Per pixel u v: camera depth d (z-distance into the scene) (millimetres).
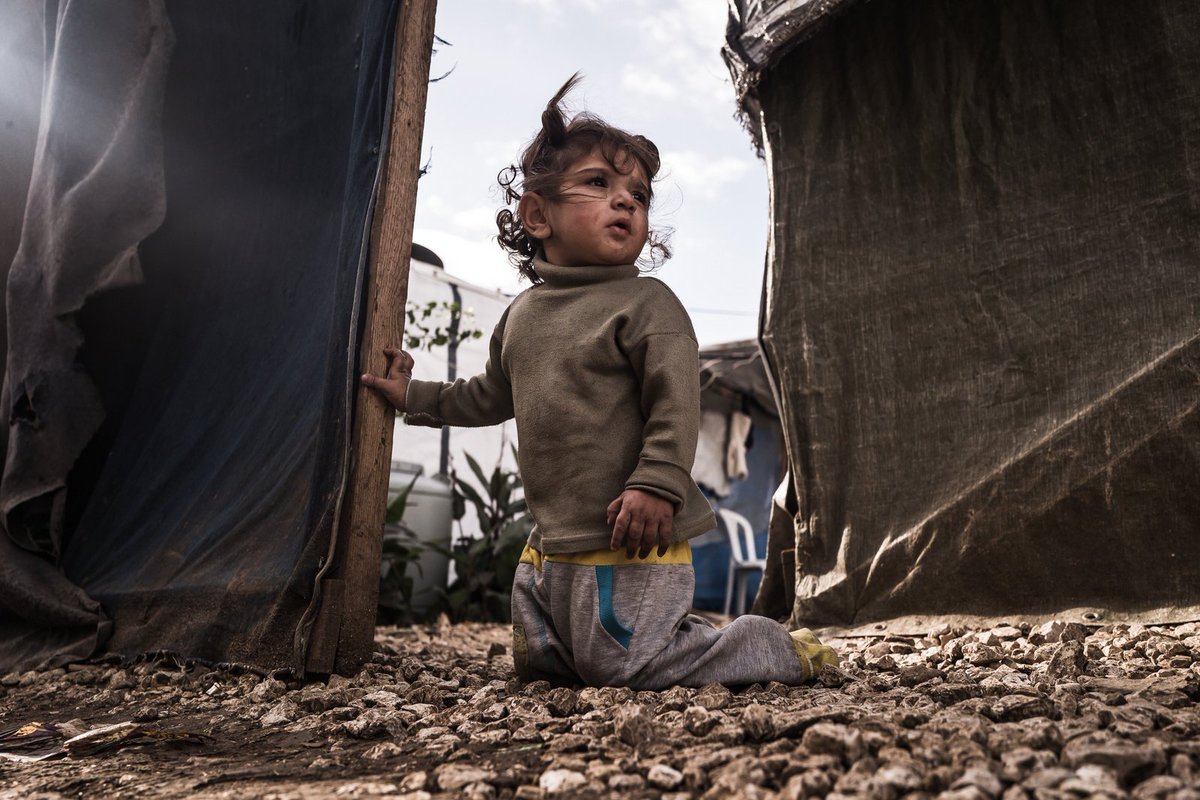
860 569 3062
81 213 2867
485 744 1389
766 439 9273
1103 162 2758
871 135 3188
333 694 1854
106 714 2027
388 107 2340
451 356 6598
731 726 1249
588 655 1690
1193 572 2502
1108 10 2752
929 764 1043
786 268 3309
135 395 3256
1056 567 2707
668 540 1673
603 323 1781
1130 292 2676
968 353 2951
